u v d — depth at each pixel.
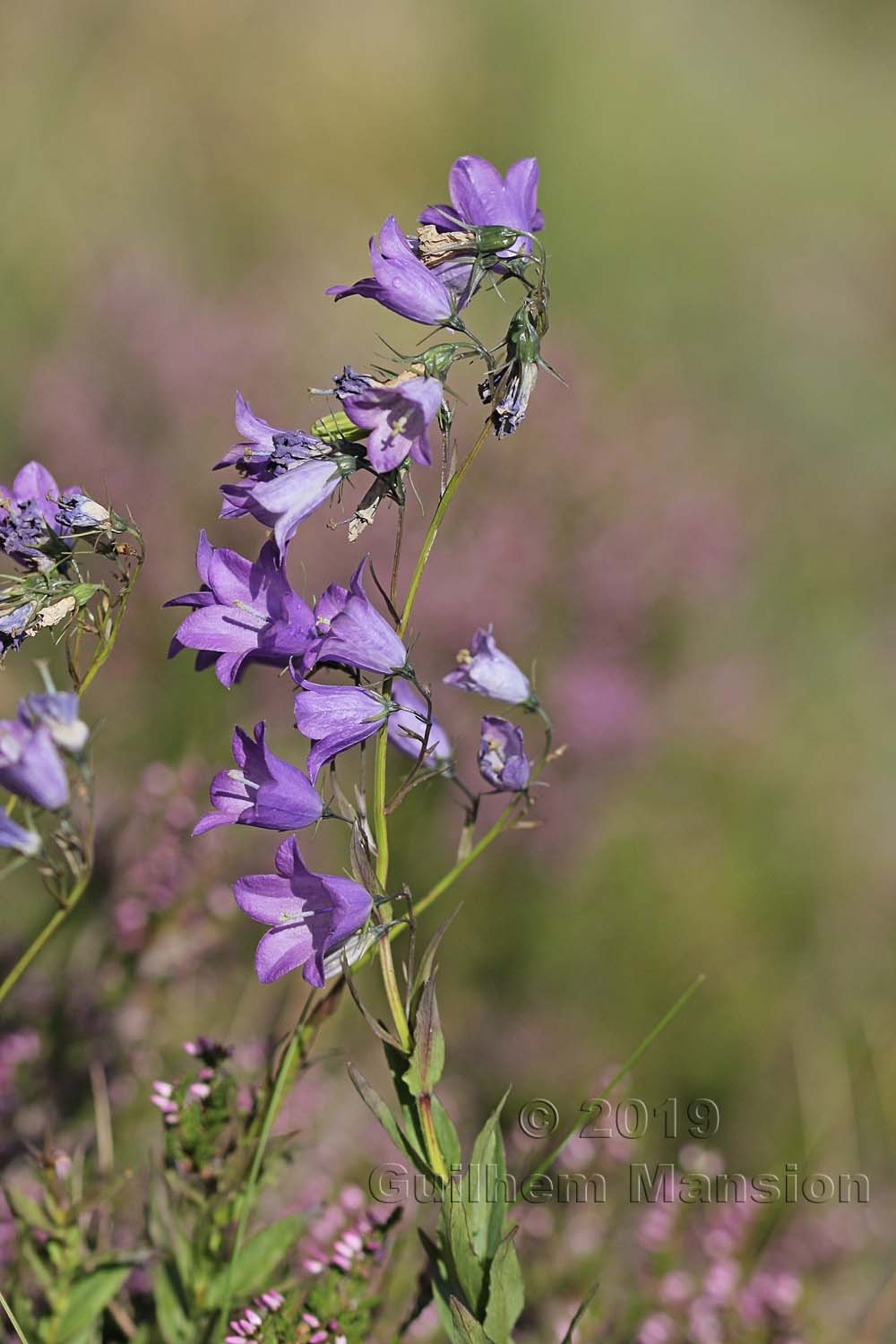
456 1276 2.39
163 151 11.70
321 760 2.29
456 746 6.58
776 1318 3.88
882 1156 6.00
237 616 2.33
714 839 7.43
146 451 7.50
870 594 10.84
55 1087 4.32
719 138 15.94
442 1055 2.33
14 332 8.96
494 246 2.40
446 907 6.54
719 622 8.56
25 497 2.77
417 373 2.25
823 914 7.37
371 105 12.98
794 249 15.16
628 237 14.24
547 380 8.51
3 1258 3.52
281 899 2.28
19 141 10.62
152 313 8.06
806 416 13.05
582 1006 6.52
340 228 12.09
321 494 2.27
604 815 7.04
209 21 12.41
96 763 6.05
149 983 4.48
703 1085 6.25
